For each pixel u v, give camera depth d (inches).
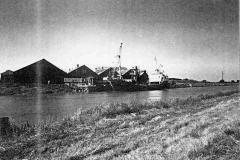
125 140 269.7
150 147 235.9
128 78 2918.3
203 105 626.5
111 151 230.2
